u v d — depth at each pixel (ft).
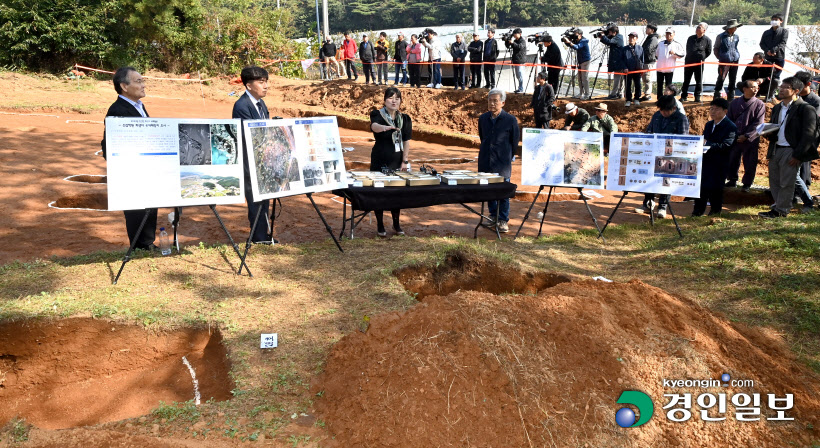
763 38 44.06
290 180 18.52
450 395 11.18
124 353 14.82
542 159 23.68
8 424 11.10
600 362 12.25
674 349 13.06
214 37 89.51
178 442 10.48
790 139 24.48
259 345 13.91
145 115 19.13
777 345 14.98
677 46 46.29
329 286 17.34
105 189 30.63
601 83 76.33
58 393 13.99
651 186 23.59
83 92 65.98
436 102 61.82
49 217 26.07
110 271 18.08
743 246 20.92
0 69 70.49
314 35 115.44
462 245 20.44
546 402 11.24
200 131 17.22
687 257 21.06
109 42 77.36
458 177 21.90
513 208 31.53
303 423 11.33
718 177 27.09
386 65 72.79
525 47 57.16
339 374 12.58
